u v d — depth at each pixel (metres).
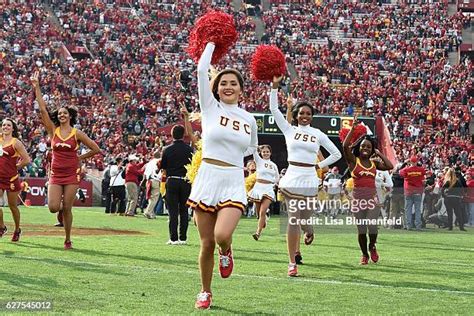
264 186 28.89
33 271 17.91
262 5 107.50
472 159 74.31
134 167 45.84
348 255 24.48
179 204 26.64
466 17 105.12
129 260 20.89
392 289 17.31
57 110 23.20
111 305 14.15
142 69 88.94
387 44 101.06
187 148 26.66
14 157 24.39
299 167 20.69
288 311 14.24
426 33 103.50
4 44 88.81
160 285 16.59
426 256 25.48
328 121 51.59
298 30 103.31
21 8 94.12
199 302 14.22
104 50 92.25
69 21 95.50
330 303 15.24
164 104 82.19
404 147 78.19
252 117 14.57
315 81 91.31
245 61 94.19
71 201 22.92
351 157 22.27
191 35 14.59
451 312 14.64
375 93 89.88
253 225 40.00
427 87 91.69
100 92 84.44
